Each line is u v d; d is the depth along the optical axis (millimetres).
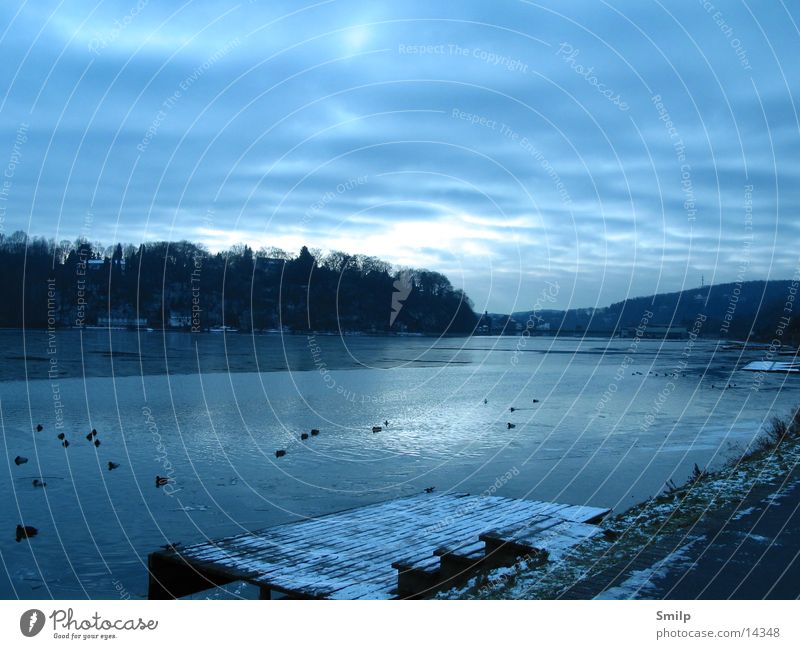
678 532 7562
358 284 100688
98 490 18547
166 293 89938
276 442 26062
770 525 7652
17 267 78438
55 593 11609
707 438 27797
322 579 9586
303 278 97438
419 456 24172
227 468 21578
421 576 8859
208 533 15094
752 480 10031
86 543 14281
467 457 24125
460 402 40438
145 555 13594
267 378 49062
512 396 44438
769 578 6113
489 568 8023
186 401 35969
